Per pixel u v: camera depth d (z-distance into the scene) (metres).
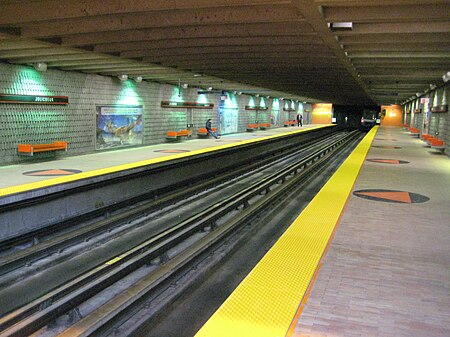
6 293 6.57
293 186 14.40
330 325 3.77
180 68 15.02
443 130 20.27
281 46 10.51
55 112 14.95
